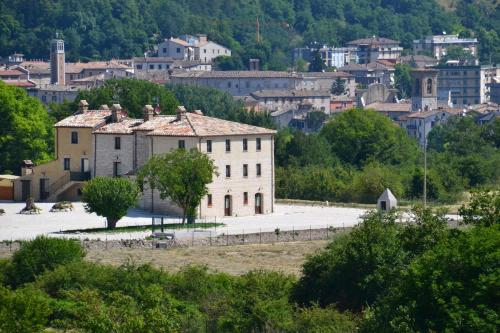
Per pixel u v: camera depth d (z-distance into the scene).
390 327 169.62
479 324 164.12
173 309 199.75
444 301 167.25
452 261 171.25
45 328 195.38
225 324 198.38
